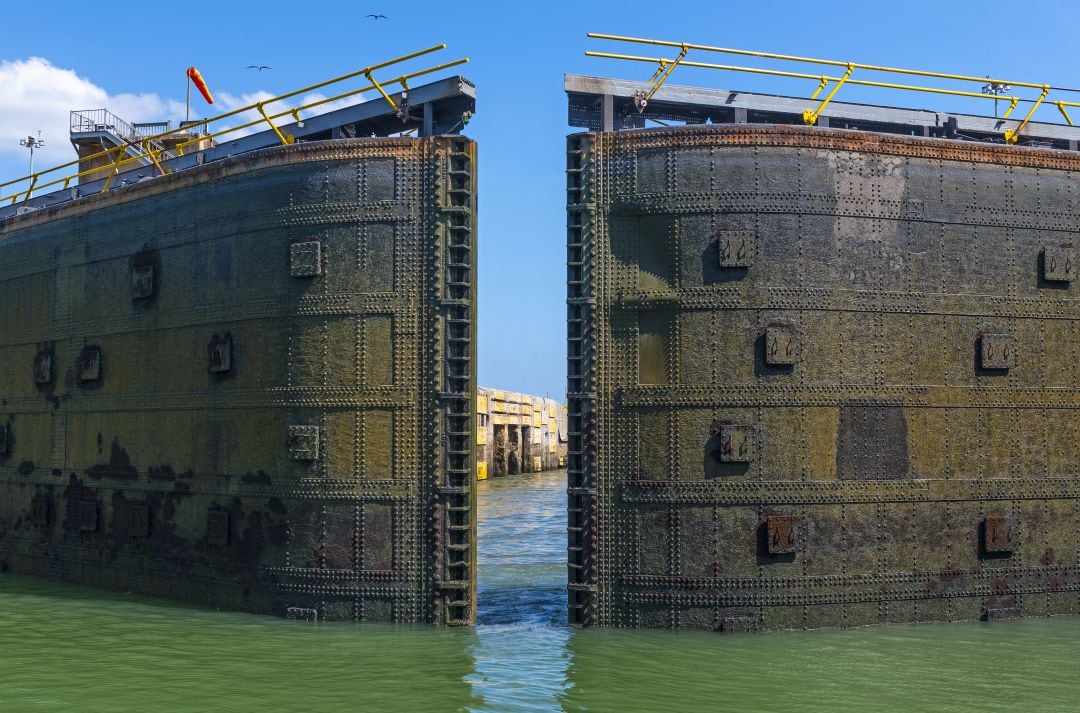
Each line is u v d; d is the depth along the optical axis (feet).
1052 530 61.98
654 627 56.95
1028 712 44.32
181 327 68.44
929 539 59.52
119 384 73.46
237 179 65.10
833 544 57.67
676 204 57.93
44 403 80.64
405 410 59.26
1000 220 62.03
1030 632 57.41
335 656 52.16
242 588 63.21
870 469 58.49
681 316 57.62
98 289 75.72
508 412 229.66
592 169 59.00
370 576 59.16
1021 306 62.08
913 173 60.54
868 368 58.80
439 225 59.52
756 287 57.57
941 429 60.13
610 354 58.18
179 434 68.13
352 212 60.59
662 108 63.98
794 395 57.47
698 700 45.55
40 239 82.07
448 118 64.34
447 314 59.26
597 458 57.98
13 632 58.03
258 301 63.21
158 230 70.85
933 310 60.29
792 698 45.85
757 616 56.65
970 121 69.10
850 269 58.80
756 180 57.98
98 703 44.19
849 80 63.46
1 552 84.33
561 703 44.83
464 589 58.29
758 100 64.28
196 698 45.03
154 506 69.82
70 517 77.30
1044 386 62.39
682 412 57.26
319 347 60.70
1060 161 63.57
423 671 49.44
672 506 57.06
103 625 59.77
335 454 60.03
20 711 42.91
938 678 48.85
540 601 70.38
